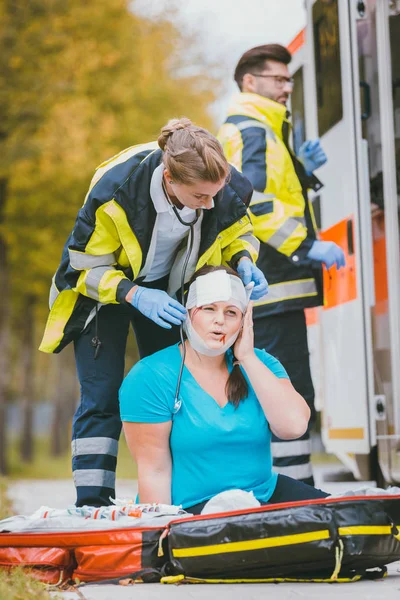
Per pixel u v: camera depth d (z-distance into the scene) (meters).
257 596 5.29
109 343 7.05
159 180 6.36
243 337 6.45
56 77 24.58
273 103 8.83
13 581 5.58
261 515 5.62
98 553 5.88
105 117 24.72
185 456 6.42
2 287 28.94
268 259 8.70
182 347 6.52
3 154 24.27
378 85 9.75
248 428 6.41
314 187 9.11
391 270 9.48
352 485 14.30
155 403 6.39
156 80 26.19
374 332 9.77
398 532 5.80
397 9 9.74
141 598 5.26
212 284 6.36
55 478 29.22
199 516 5.74
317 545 5.54
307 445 8.73
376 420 9.57
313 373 11.70
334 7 10.20
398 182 9.66
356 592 5.44
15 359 54.06
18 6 24.34
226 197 6.67
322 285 8.88
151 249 6.62
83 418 6.96
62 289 6.95
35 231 27.45
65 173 24.86
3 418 30.69
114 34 25.11
